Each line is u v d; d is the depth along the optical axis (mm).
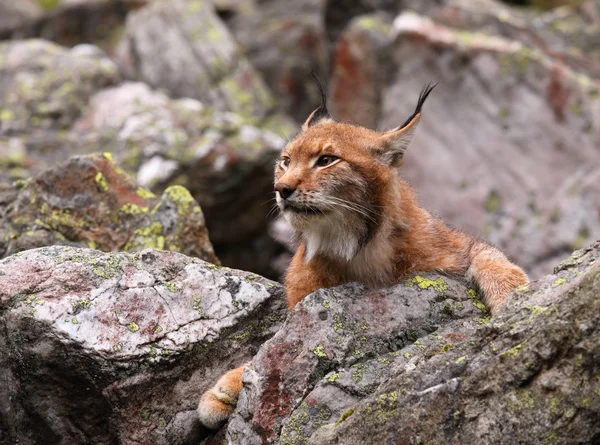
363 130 13109
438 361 10062
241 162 24312
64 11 33219
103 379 11570
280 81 32156
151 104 26406
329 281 12898
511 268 12617
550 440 9016
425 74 28938
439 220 13789
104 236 15750
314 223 12438
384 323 11805
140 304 12016
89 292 11883
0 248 15734
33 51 27891
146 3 33531
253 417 11133
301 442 10586
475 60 28250
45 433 11867
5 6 34500
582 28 31594
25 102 26047
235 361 12477
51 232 15766
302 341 11484
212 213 24672
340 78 30250
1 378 11758
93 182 15984
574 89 27281
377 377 10930
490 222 26859
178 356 11953
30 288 11781
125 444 11820
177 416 12086
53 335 11398
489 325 10078
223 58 29984
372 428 9852
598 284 9211
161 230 15672
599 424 8867
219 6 34500
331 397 10852
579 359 9031
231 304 12531
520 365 9305
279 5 35000
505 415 9250
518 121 27594
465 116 28141
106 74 27422
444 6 32469
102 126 25625
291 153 12773
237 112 28781
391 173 12742
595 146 26781
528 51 27953
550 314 9477
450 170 27797
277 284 13250
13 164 23562
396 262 12773
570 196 26344
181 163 24047
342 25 34906
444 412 9531
